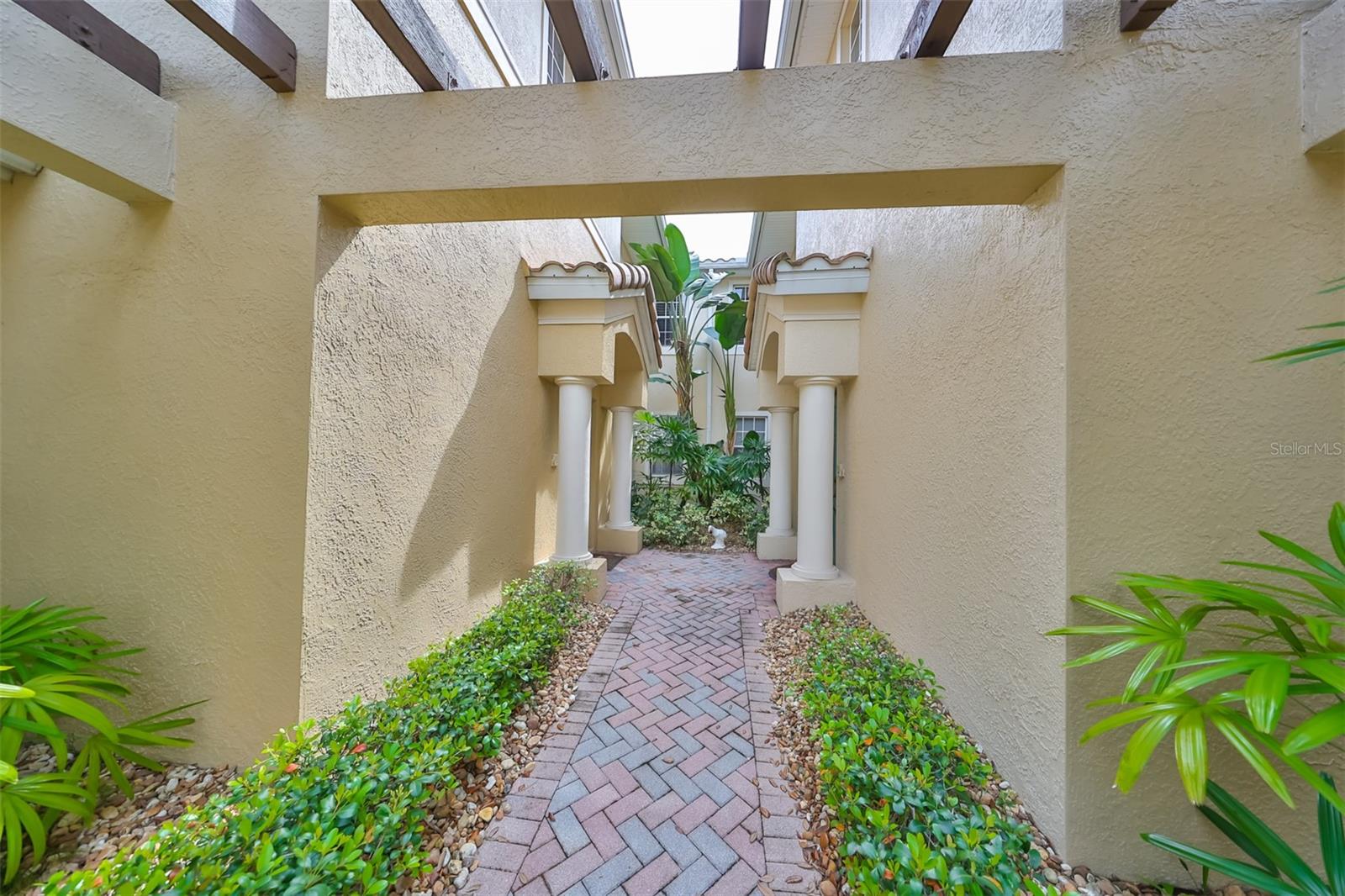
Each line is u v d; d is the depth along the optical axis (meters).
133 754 2.44
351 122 2.62
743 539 10.58
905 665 3.46
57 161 2.35
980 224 2.97
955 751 2.50
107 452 2.82
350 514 3.03
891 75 2.32
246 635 2.71
